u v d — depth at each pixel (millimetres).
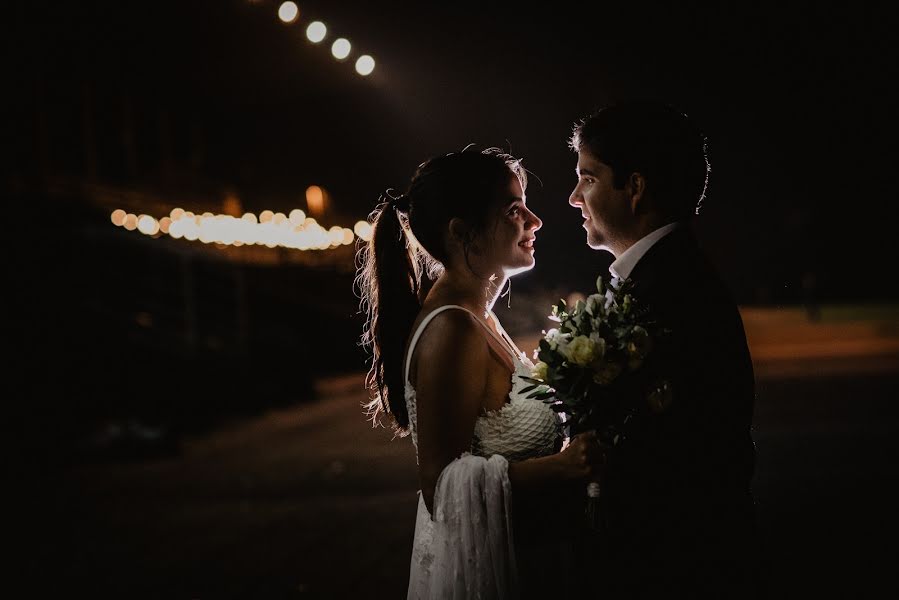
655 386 2158
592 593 2322
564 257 27594
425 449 2223
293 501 7594
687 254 2346
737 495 2262
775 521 5816
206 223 15547
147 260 14117
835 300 38594
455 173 2387
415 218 2443
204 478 8906
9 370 10906
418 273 2553
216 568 5629
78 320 12258
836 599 4262
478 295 2430
